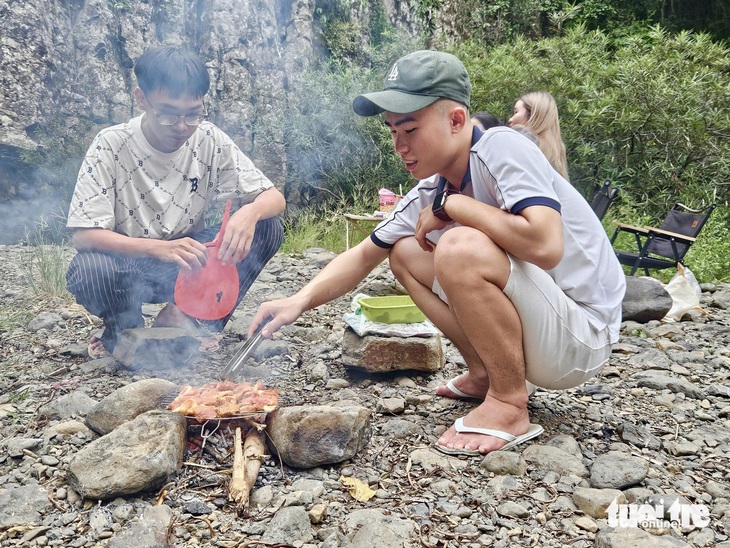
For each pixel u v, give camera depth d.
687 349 3.94
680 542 1.87
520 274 2.29
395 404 2.83
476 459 2.40
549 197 2.21
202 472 2.27
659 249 6.86
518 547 1.95
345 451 2.34
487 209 2.26
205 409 2.38
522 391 2.48
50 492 2.19
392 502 2.17
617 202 9.41
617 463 2.32
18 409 2.83
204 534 1.97
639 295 4.54
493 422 2.46
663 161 9.54
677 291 4.88
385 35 11.12
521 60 10.46
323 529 2.00
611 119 9.48
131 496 2.14
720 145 9.52
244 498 2.09
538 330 2.36
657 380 3.25
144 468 2.12
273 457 2.38
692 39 11.70
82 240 3.08
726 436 2.69
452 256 2.28
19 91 7.43
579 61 10.12
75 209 3.04
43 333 3.95
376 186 9.58
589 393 3.14
